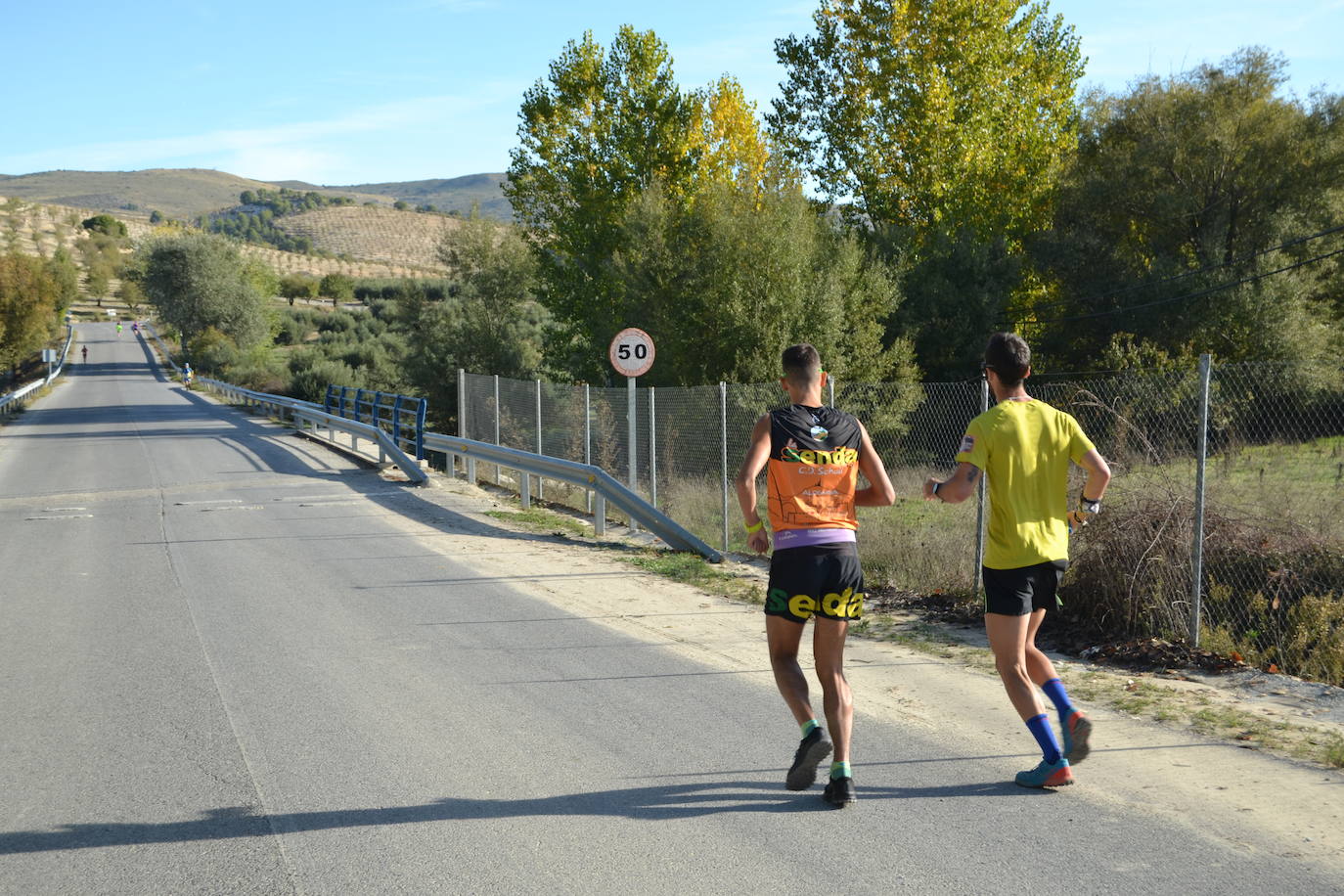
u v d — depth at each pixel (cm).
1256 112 2966
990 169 3088
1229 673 641
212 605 859
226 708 582
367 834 413
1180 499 782
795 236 2439
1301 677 658
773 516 443
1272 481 1074
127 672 660
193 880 376
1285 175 3000
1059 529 448
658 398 1812
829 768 482
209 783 471
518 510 1467
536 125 3412
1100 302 3067
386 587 935
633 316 2844
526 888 365
